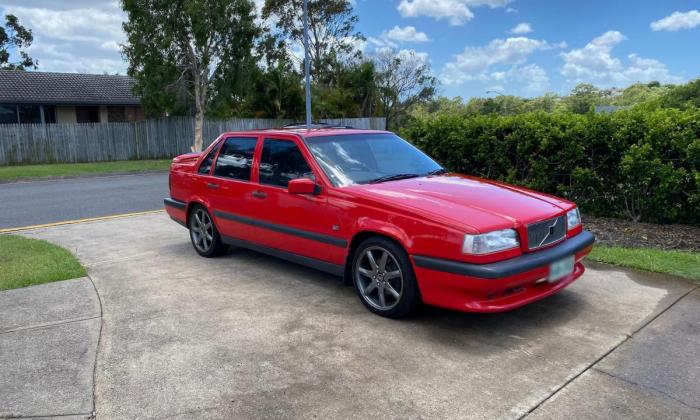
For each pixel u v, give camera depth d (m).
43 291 5.18
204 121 28.23
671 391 3.20
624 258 5.75
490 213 4.00
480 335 4.05
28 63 42.03
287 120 31.80
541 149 8.16
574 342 3.88
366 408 3.09
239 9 24.19
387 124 41.12
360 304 4.79
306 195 4.95
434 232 3.93
